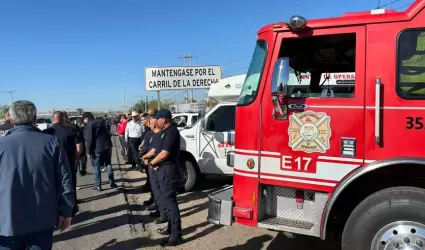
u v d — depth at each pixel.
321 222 3.42
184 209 6.93
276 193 3.82
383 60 3.25
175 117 13.45
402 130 3.16
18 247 3.15
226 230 5.65
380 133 3.22
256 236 5.35
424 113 3.09
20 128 3.20
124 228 5.84
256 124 3.78
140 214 6.75
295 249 4.82
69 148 6.20
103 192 8.52
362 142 3.29
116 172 11.76
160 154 5.09
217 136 8.05
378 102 3.21
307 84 3.75
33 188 3.08
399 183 3.53
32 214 3.06
